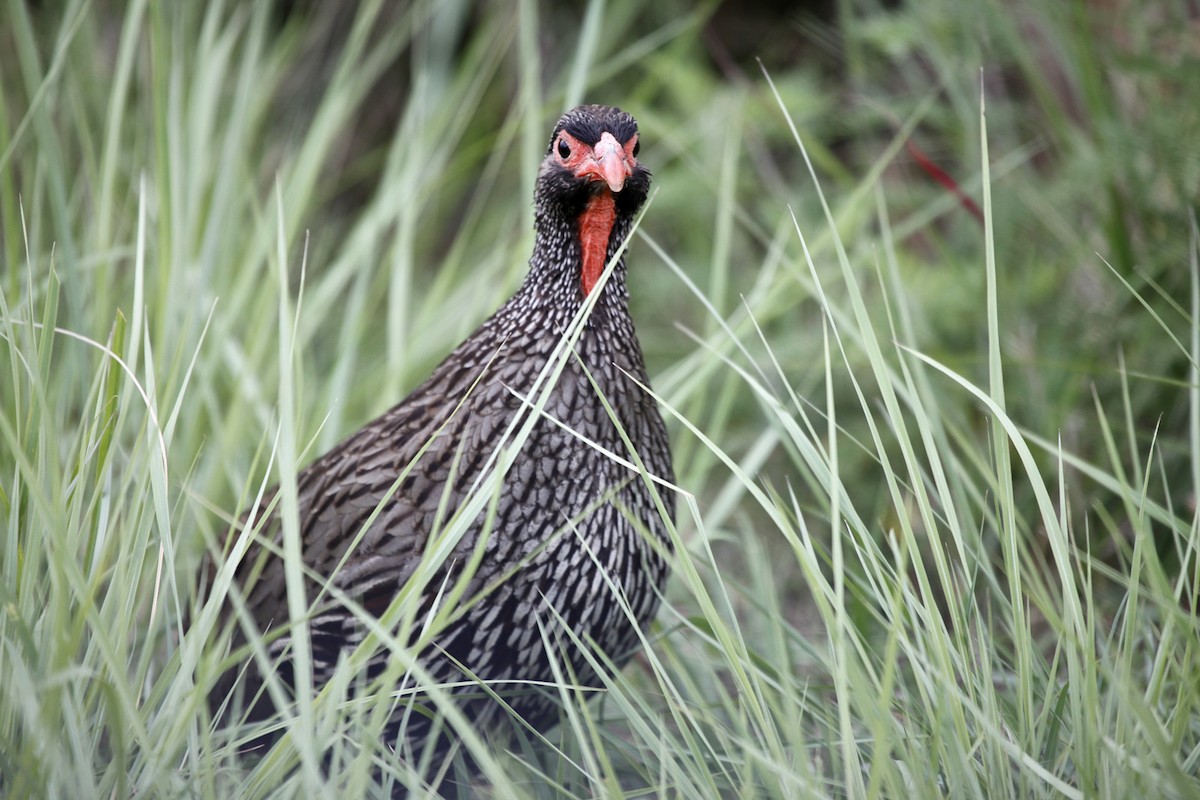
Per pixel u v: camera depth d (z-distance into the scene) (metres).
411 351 9.15
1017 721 5.63
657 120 11.64
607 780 5.09
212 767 4.93
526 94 9.66
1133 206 8.73
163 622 6.84
